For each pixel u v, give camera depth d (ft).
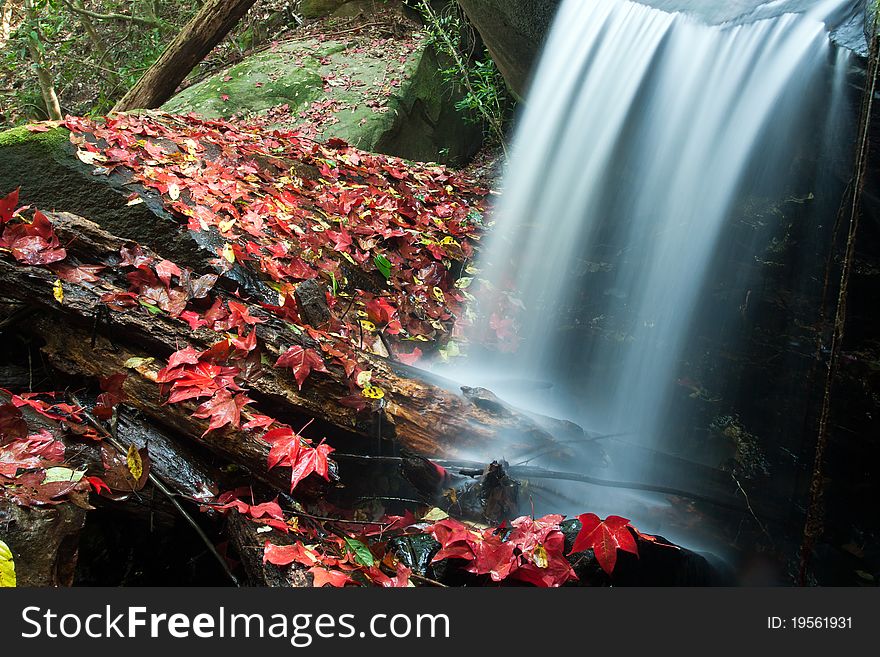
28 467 5.75
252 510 6.11
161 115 11.93
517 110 18.31
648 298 10.55
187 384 6.73
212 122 12.78
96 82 25.58
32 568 5.19
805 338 8.74
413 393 7.82
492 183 15.56
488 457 7.84
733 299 9.49
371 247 11.13
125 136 10.11
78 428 6.37
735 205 9.34
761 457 9.18
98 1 27.25
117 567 6.46
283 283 8.96
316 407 7.25
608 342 11.01
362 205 12.02
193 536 6.73
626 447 9.11
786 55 8.63
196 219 9.02
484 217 13.66
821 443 6.97
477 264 12.46
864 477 8.32
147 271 7.64
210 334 7.31
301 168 12.42
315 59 20.39
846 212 7.98
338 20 23.25
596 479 7.78
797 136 8.48
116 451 6.30
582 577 6.40
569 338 11.46
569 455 8.13
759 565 8.43
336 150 13.97
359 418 7.39
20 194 9.05
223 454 6.61
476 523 6.98
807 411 8.70
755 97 9.00
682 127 10.05
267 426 6.63
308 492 6.64
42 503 5.48
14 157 9.14
